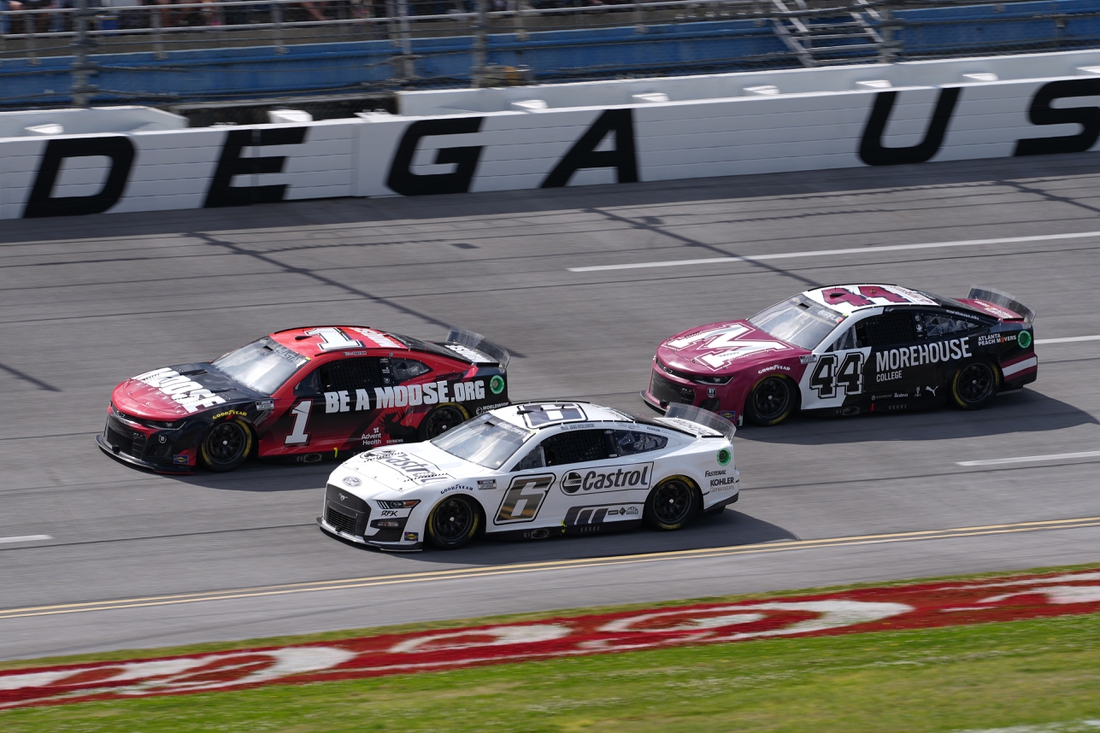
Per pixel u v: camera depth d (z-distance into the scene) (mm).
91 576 37531
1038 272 73875
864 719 24469
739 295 69312
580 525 42688
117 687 27969
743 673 27969
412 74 94812
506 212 81438
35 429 50219
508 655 30281
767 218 81688
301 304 65562
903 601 35250
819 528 43906
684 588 37344
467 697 26359
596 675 28109
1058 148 95812
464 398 50688
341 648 31219
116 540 40406
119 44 89062
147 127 84562
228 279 68625
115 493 44344
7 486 44625
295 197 81375
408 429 49594
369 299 66812
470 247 75312
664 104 87625
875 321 55469
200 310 64312
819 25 105812
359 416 48625
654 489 43500
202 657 30547
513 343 62000
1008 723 24188
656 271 72562
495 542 41906
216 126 83062
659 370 54500
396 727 24281
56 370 56562
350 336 50625
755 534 43312
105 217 76938
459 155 84188
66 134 81562
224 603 35469
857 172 91250
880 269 73500
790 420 55312
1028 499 46781
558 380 57688
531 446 42188
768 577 38500
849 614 34000
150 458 46219
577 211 82062
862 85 97812
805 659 29172
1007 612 33688
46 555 38969
